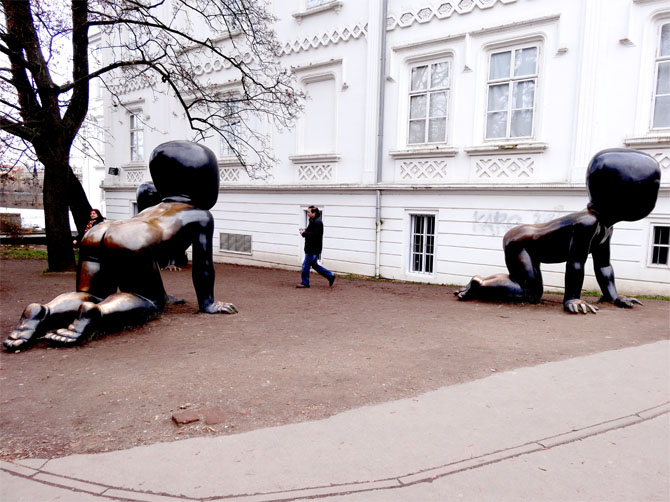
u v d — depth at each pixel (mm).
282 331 5934
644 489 2584
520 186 10398
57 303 5387
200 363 4551
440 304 8195
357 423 3312
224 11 14891
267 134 15109
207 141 17125
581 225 7188
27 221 33781
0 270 12734
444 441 3076
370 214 12828
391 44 12320
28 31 11062
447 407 3594
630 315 7051
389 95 12477
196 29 17188
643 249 9289
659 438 3148
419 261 12328
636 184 6766
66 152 12156
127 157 20328
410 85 12320
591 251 8000
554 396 3822
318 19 13719
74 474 2682
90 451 2936
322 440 3070
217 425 3271
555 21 10094
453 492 2545
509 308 7684
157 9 18172
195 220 6453
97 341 5312
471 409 3562
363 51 12875
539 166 10406
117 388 3916
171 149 6395
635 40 9266
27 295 8727
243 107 14719
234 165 16219
